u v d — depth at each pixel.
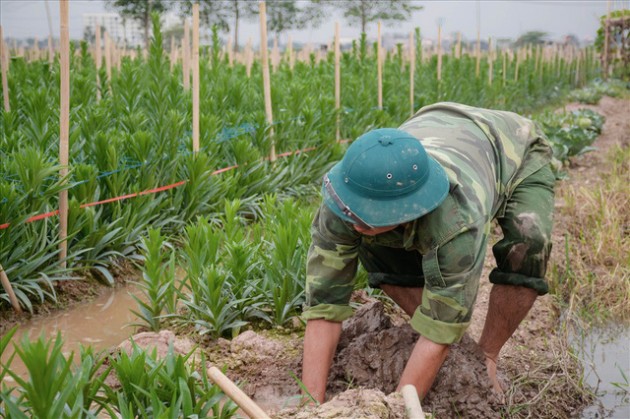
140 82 8.71
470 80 16.31
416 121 3.54
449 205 2.86
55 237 5.43
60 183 5.19
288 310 4.75
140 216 6.16
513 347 4.53
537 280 3.59
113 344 4.75
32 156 5.13
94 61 13.08
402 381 3.14
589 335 5.07
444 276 2.93
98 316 5.25
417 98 12.80
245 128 8.31
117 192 6.05
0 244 5.01
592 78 29.30
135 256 5.96
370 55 18.17
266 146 8.15
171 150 6.70
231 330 4.72
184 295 4.84
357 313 4.30
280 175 7.81
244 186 7.37
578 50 27.06
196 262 4.88
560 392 4.05
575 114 13.05
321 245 3.21
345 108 10.37
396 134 2.78
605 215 7.07
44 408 2.56
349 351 3.86
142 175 6.38
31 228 5.45
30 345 2.50
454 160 3.06
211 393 2.93
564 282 5.79
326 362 3.33
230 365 4.21
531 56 25.06
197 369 4.05
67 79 5.16
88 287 5.60
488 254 6.26
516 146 3.54
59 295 5.42
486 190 3.08
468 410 3.53
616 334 5.09
